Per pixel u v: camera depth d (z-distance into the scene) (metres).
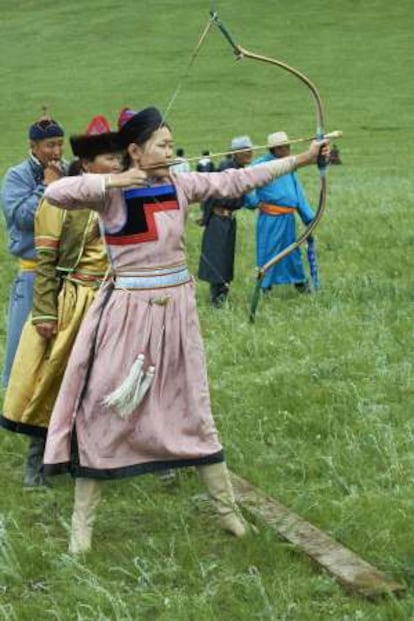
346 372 11.51
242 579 6.98
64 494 8.70
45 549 7.64
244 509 8.08
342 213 25.17
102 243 8.54
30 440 8.98
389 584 6.83
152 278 7.51
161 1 105.69
